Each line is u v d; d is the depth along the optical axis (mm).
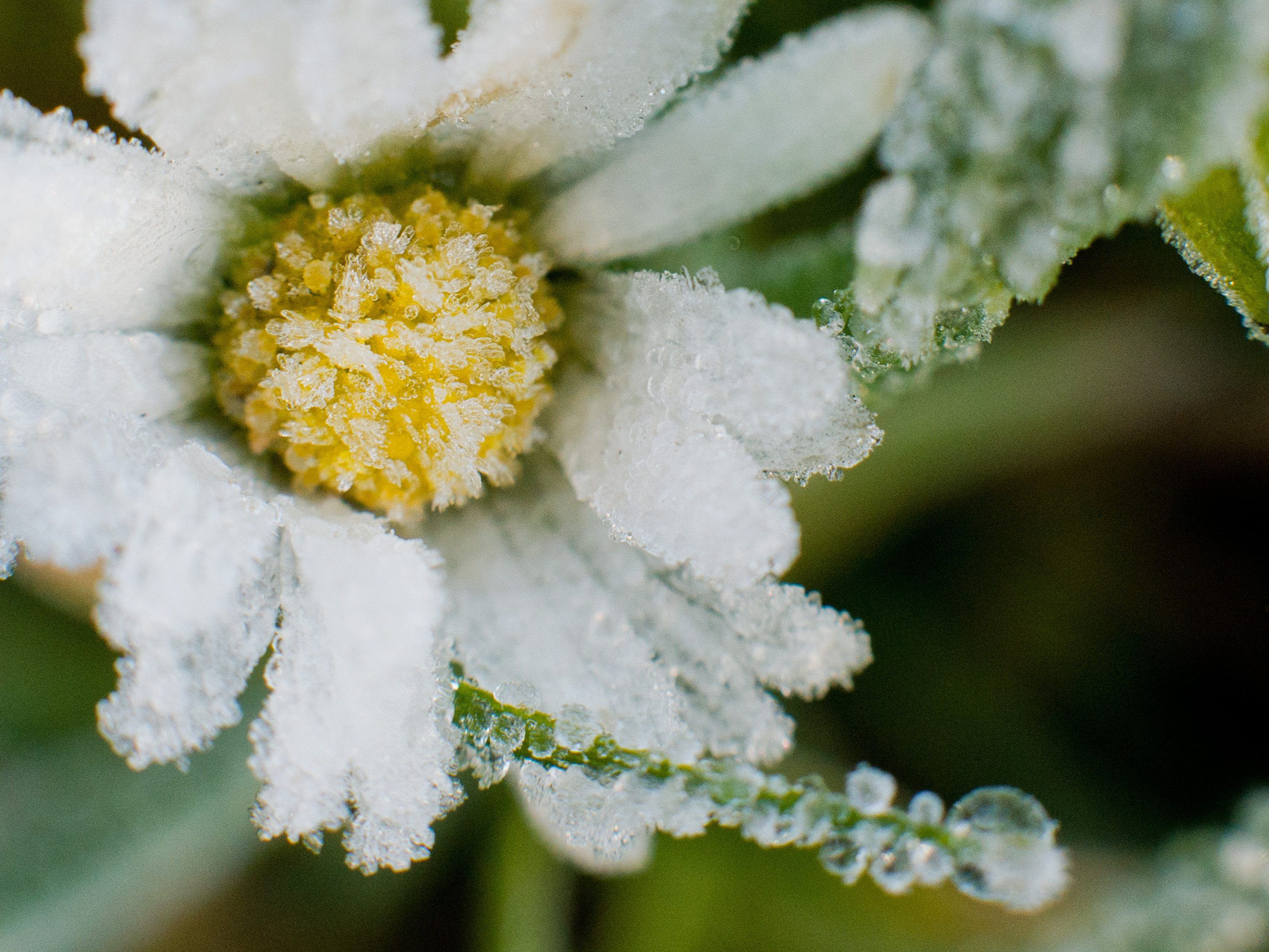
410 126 71
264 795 69
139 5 66
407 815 69
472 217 72
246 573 70
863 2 73
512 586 72
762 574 70
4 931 76
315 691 69
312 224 72
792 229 73
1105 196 65
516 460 73
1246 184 69
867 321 69
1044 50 64
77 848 77
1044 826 70
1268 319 71
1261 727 77
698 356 70
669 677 71
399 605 69
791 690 71
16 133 68
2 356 68
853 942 77
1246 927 74
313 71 68
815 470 71
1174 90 64
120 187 69
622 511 71
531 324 72
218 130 69
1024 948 77
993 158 65
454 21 72
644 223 72
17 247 68
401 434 72
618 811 70
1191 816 77
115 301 70
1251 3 64
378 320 72
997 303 68
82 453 69
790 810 70
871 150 70
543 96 70
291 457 72
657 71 69
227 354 72
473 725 70
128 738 70
